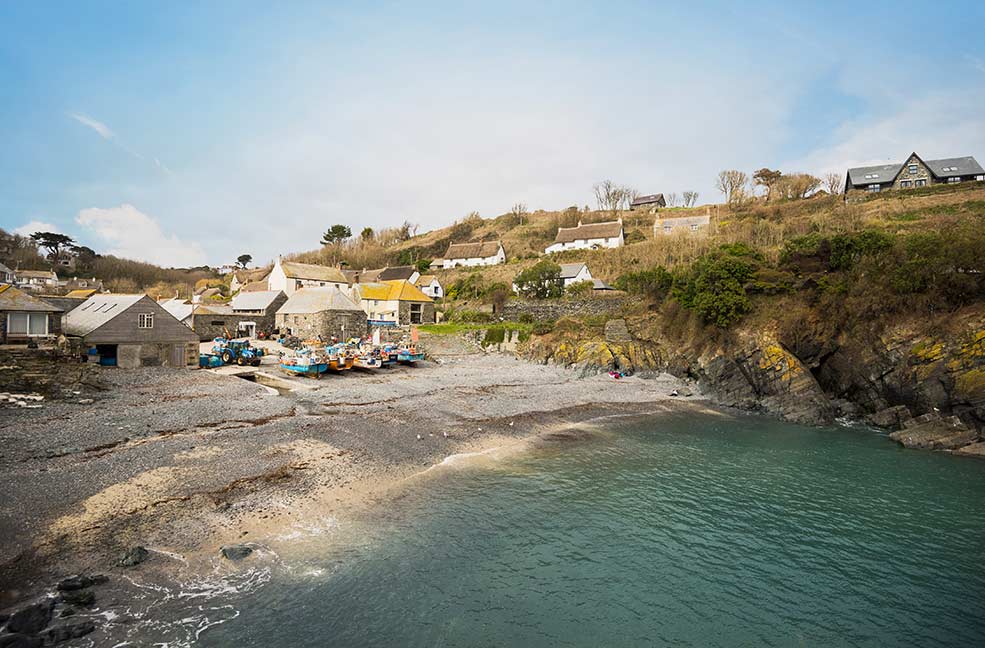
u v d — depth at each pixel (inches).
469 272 4050.2
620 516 740.0
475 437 1078.4
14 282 4052.7
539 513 737.0
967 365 1278.3
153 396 1186.0
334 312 2342.5
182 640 428.1
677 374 1881.2
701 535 689.0
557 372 1902.1
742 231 2930.6
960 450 1090.7
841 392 1577.3
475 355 2242.9
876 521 741.9
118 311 1443.2
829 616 522.0
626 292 2359.7
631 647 466.0
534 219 6299.2
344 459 863.7
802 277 1720.0
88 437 856.9
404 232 6712.6
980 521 744.3
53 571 498.0
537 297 2669.8
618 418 1352.1
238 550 561.6
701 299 1793.8
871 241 1636.3
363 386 1471.5
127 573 509.4
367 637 454.0
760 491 850.1
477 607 510.6
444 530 668.7
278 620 466.9
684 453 1057.5
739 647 471.2
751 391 1594.5
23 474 689.0
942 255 1438.2
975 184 2775.6
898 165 3388.3
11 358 1152.8
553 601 528.7
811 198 3774.6
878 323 1513.3
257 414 1087.0
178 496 672.4
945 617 524.1
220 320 2415.1
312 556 580.1
